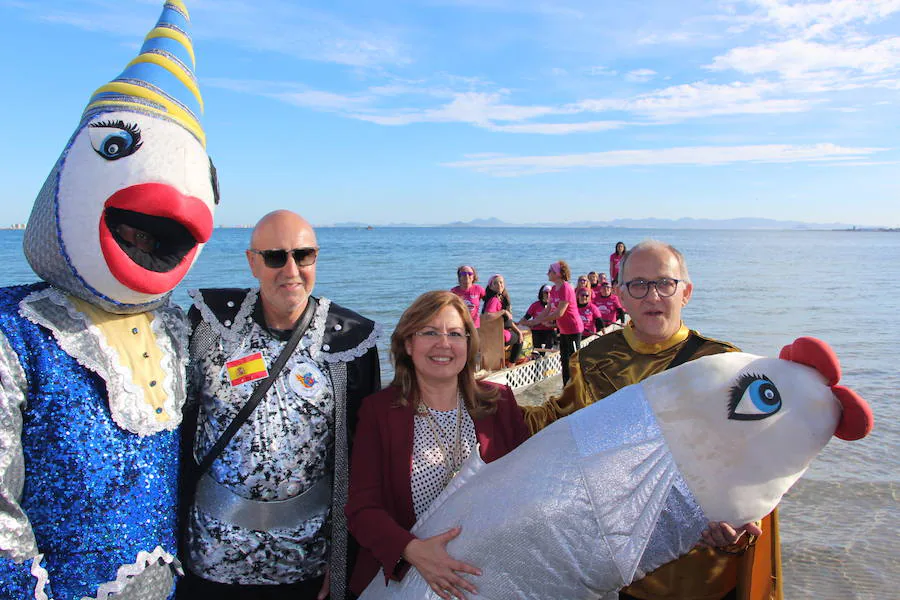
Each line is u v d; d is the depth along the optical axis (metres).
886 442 7.36
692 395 2.21
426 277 37.19
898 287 35.50
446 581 2.17
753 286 34.72
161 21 2.46
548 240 153.25
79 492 1.97
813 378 2.18
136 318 2.25
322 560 2.69
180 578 2.54
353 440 2.75
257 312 2.68
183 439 2.53
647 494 2.13
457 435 2.64
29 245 2.09
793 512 5.54
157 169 2.04
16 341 1.92
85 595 1.98
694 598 2.57
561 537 2.12
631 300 2.73
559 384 10.24
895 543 5.02
